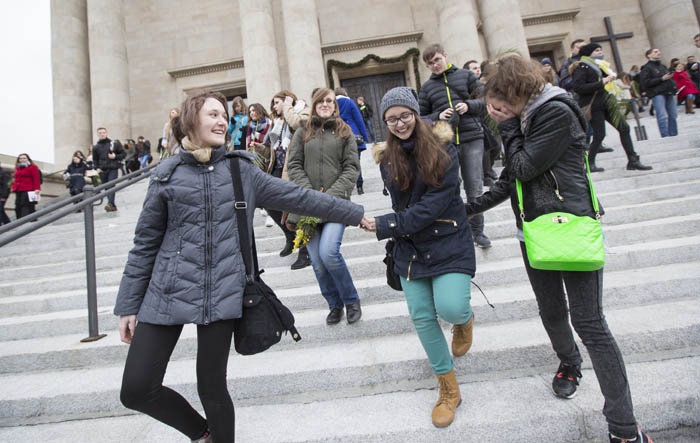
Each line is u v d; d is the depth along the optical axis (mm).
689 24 11992
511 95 1650
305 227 2727
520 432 1831
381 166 2059
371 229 1849
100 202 7340
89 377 2721
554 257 1540
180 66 14039
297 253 4270
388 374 2352
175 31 14227
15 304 4035
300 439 1911
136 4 14375
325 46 13156
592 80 5035
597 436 1818
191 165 1658
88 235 3330
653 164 5148
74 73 12875
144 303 1568
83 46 13336
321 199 1834
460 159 3719
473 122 3652
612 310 2723
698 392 1863
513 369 2299
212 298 1535
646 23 13258
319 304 3293
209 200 1609
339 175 2926
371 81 13766
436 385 2266
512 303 2795
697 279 2775
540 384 2111
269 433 1985
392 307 3043
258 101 10469
